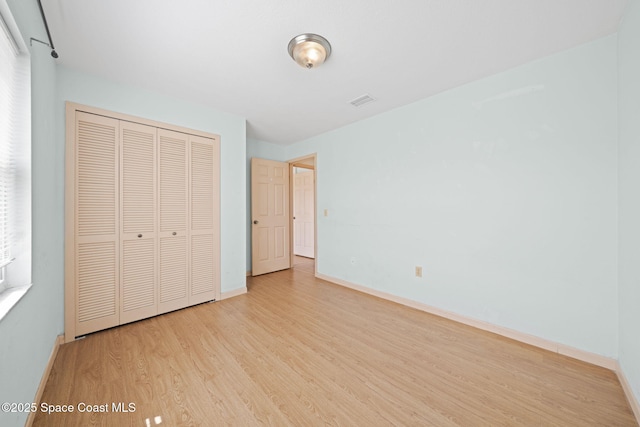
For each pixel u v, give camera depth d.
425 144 2.65
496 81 2.17
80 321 2.08
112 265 2.25
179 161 2.66
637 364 1.34
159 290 2.53
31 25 1.34
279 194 4.45
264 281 3.80
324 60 1.90
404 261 2.85
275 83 2.33
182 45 1.78
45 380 1.53
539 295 1.97
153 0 1.38
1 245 1.16
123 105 2.31
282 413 1.33
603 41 1.71
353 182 3.42
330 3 1.41
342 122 3.38
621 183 1.59
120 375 1.62
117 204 2.27
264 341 2.06
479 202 2.28
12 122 1.27
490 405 1.39
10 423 1.03
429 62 2.00
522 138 2.04
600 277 1.73
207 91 2.48
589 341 1.77
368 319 2.49
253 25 1.59
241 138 3.18
